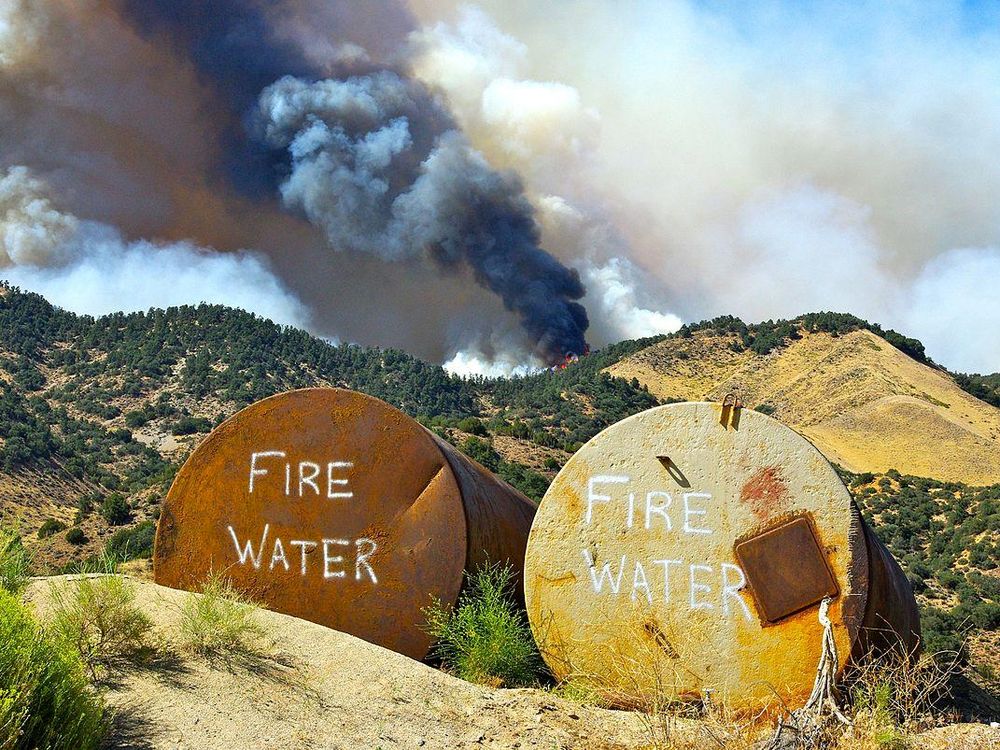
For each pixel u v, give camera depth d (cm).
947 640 2100
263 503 963
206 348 15650
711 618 853
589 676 870
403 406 14625
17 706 545
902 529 5062
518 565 1077
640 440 891
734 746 704
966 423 15400
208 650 748
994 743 714
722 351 19875
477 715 737
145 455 11862
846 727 712
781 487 857
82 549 5247
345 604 936
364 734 677
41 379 15075
